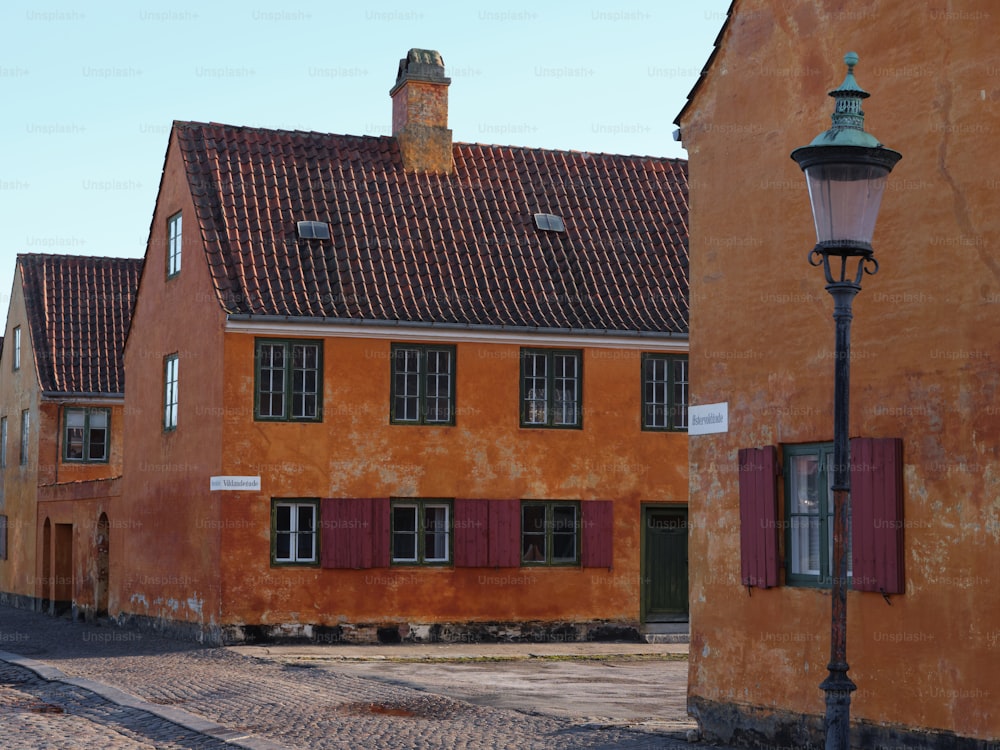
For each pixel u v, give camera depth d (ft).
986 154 34.88
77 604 106.83
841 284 27.50
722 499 44.42
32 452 123.44
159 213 93.71
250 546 78.48
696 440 45.98
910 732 36.06
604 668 69.97
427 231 88.58
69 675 63.46
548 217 92.27
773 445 42.04
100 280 130.31
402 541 81.92
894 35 38.14
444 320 82.33
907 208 37.32
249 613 78.23
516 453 84.07
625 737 44.34
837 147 27.35
